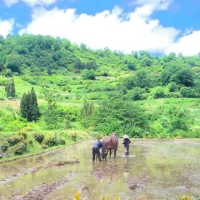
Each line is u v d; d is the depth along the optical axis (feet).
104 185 56.24
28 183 59.36
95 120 175.94
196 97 296.51
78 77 477.36
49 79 430.20
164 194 49.80
